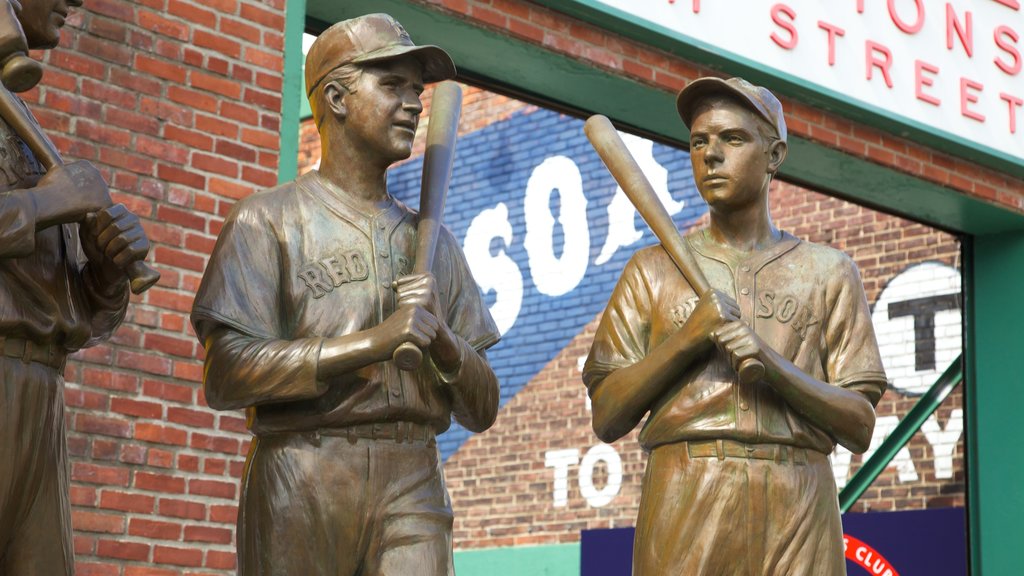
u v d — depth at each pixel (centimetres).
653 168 1298
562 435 1299
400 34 366
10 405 306
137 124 542
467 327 367
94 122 533
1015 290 884
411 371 348
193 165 552
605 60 684
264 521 339
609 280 1297
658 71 702
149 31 550
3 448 304
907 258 1147
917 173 808
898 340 1140
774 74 732
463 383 349
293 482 339
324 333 348
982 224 884
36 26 327
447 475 1363
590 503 1268
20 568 311
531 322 1343
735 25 721
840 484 1148
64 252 326
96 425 515
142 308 531
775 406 392
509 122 1398
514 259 1368
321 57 366
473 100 1430
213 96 561
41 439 313
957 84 816
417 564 342
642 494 404
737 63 718
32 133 313
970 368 900
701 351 388
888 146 795
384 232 361
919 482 1113
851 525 1065
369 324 350
